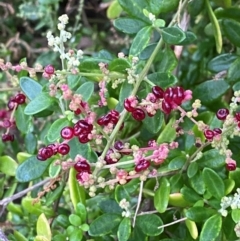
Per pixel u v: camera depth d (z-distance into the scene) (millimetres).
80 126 139
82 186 151
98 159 145
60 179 162
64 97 137
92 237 169
